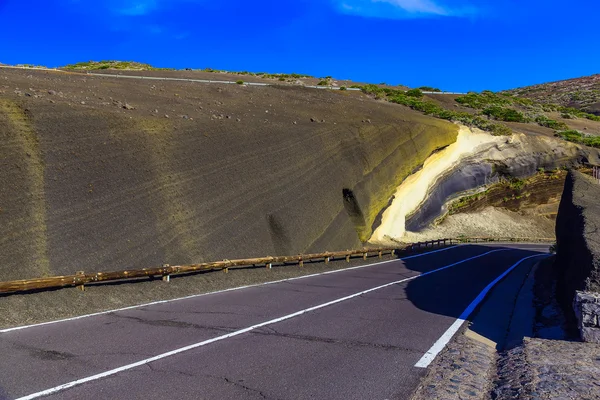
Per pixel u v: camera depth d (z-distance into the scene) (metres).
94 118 14.77
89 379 5.95
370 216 30.77
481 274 21.16
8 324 8.92
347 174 28.39
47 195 12.23
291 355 7.23
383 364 6.85
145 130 16.22
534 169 51.47
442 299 13.29
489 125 49.88
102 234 13.02
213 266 15.30
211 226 16.73
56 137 13.26
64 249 11.93
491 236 47.69
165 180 15.81
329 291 14.34
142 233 14.12
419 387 5.91
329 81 62.09
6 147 11.91
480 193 49.75
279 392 5.66
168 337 8.19
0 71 23.23
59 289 10.86
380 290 14.74
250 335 8.45
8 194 11.39
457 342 8.20
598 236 10.58
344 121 32.41
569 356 6.84
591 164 52.06
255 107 29.81
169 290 13.04
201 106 24.88
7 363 6.54
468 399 5.59
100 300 11.13
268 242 19.22
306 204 22.94
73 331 8.52
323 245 23.34
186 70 56.28
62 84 22.00
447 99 66.75
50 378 5.96
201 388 5.72
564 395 5.27
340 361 6.96
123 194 14.19
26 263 11.01
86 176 13.44
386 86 70.69
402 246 31.73
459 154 44.88
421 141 38.31
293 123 27.09
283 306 11.52
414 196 39.22
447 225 46.19
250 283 15.64
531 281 18.88
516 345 7.95
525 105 76.88
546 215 55.56
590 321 7.70
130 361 6.73
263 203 19.98
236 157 19.58
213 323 9.41
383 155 33.44
